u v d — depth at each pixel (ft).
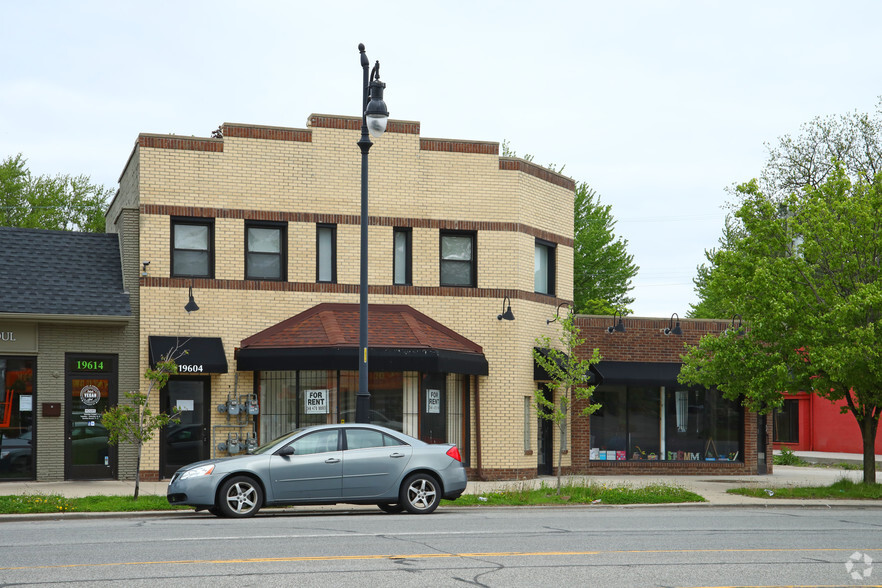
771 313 71.82
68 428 74.23
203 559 35.63
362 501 54.54
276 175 79.00
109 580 31.09
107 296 75.46
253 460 53.26
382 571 33.17
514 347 82.02
